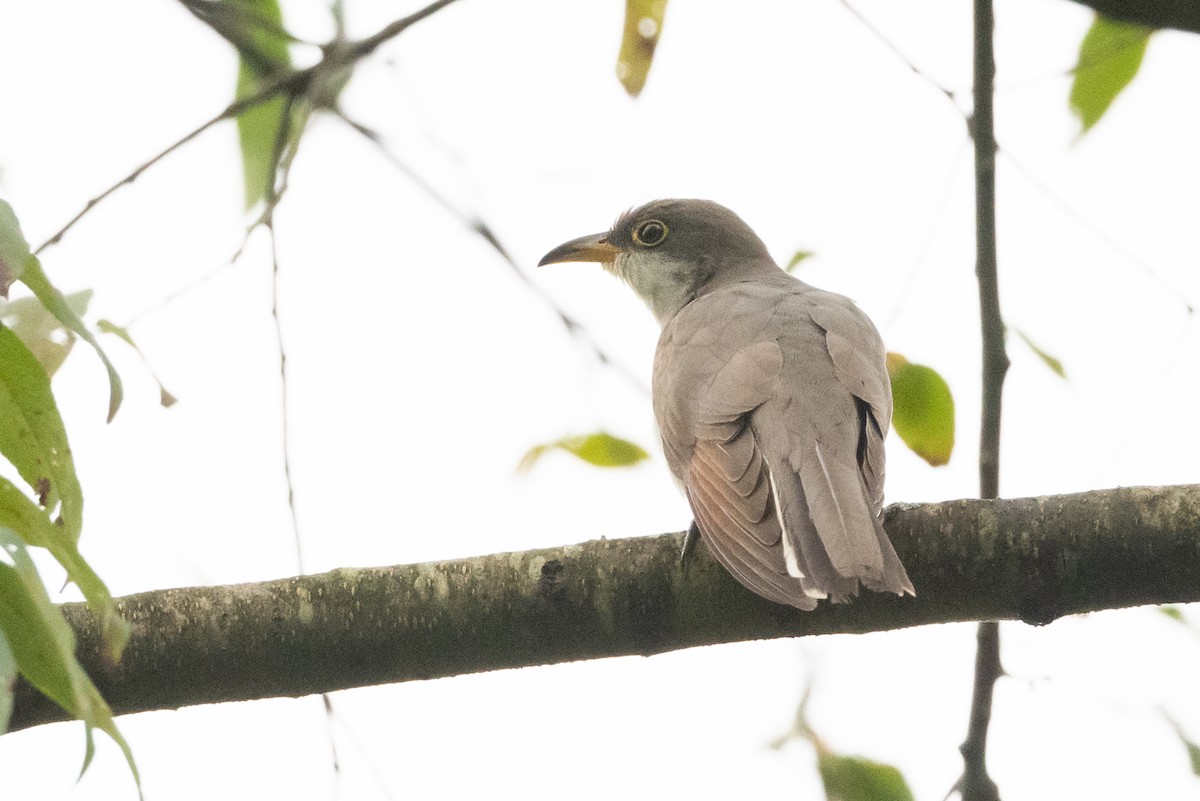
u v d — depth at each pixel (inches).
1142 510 289.7
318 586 305.3
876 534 292.8
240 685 302.5
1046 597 294.4
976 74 349.7
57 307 214.8
